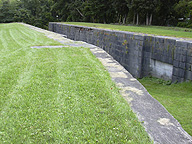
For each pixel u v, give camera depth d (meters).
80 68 5.07
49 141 2.40
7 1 44.06
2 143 2.35
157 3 23.52
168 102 5.25
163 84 7.35
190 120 4.20
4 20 43.94
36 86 3.91
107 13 37.00
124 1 29.41
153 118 2.90
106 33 12.08
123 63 10.22
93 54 6.88
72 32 19.91
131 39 9.26
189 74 6.27
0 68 5.05
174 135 2.53
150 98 3.54
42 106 3.13
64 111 2.98
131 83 4.23
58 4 42.12
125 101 3.37
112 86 4.00
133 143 2.34
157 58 7.78
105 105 3.18
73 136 2.45
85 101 3.29
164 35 8.87
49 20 46.81
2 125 2.67
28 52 7.02
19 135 2.48
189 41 6.41
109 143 2.34
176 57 6.75
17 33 14.82
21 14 44.44
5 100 3.36
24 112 2.96
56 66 5.26
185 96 5.68
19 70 4.91
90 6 36.88
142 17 29.06
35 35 13.25
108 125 2.65
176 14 25.12
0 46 8.50
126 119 2.80
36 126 2.63
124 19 32.47
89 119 2.78
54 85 3.97
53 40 10.41
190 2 22.00
